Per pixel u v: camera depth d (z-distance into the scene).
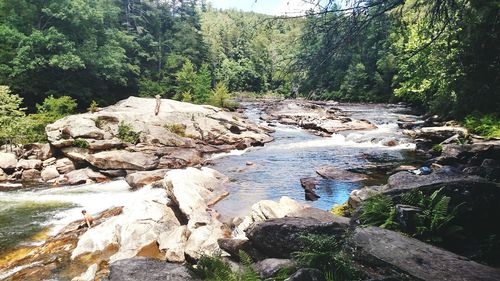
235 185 17.31
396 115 40.19
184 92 52.59
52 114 28.80
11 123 21.94
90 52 39.12
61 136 21.53
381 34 7.11
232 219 12.82
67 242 11.38
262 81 88.38
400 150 22.78
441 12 6.96
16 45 34.38
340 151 23.84
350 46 7.06
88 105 42.34
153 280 7.06
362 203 9.61
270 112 44.97
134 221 11.66
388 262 6.36
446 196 8.24
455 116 25.98
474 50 17.78
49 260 10.20
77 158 20.28
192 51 68.12
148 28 67.69
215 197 15.16
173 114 27.95
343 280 5.98
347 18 6.60
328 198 14.67
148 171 19.19
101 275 9.27
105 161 19.72
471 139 19.50
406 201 8.60
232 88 90.75
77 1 37.31
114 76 42.53
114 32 47.81
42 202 15.22
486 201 7.96
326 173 17.89
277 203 11.91
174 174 15.56
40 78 35.97
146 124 25.11
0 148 21.36
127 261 7.75
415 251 6.63
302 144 27.09
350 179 16.91
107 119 24.33
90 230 11.49
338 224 7.85
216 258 7.97
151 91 52.72
